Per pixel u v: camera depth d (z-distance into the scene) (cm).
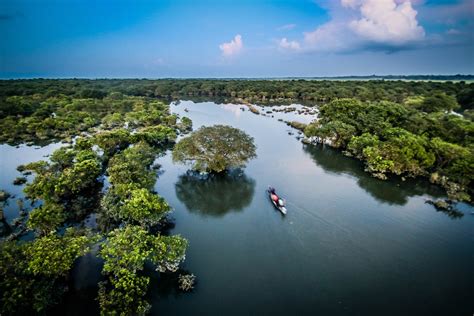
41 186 5647
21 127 11344
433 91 19700
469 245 4953
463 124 9012
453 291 3962
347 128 9762
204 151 7131
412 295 3875
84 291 3728
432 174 7212
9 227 5241
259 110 18588
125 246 3734
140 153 7638
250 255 4584
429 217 5781
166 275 4084
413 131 9150
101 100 17925
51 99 17012
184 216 5741
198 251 4650
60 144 10388
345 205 6200
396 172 7425
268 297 3781
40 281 3325
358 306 3681
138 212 4528
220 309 3578
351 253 4684
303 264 4409
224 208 6069
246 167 8325
